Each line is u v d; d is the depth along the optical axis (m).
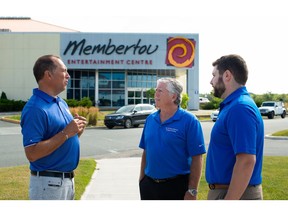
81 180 7.41
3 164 9.68
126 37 41.53
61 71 3.40
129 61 41.53
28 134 3.18
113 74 42.62
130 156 11.44
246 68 2.95
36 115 3.20
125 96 42.75
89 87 42.22
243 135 2.70
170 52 41.88
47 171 3.31
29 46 41.62
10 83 41.72
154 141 3.74
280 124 26.44
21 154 11.50
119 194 6.59
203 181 7.29
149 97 41.41
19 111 37.31
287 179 7.23
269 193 6.20
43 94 3.36
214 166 2.95
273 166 8.68
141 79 43.75
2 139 15.96
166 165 3.69
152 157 3.74
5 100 37.72
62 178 3.36
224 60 2.97
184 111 3.76
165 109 3.75
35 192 3.31
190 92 44.81
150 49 41.75
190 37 42.09
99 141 15.37
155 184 3.76
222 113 2.92
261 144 2.90
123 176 8.12
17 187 6.66
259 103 43.78
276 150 12.55
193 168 3.67
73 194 3.54
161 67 41.94
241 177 2.68
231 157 2.87
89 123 23.84
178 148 3.67
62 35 41.38
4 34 41.72
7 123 25.69
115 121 22.19
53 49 41.47
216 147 2.94
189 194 3.64
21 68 41.75
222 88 2.99
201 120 29.23
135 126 23.72
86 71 42.19
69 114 3.58
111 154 11.87
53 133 3.33
